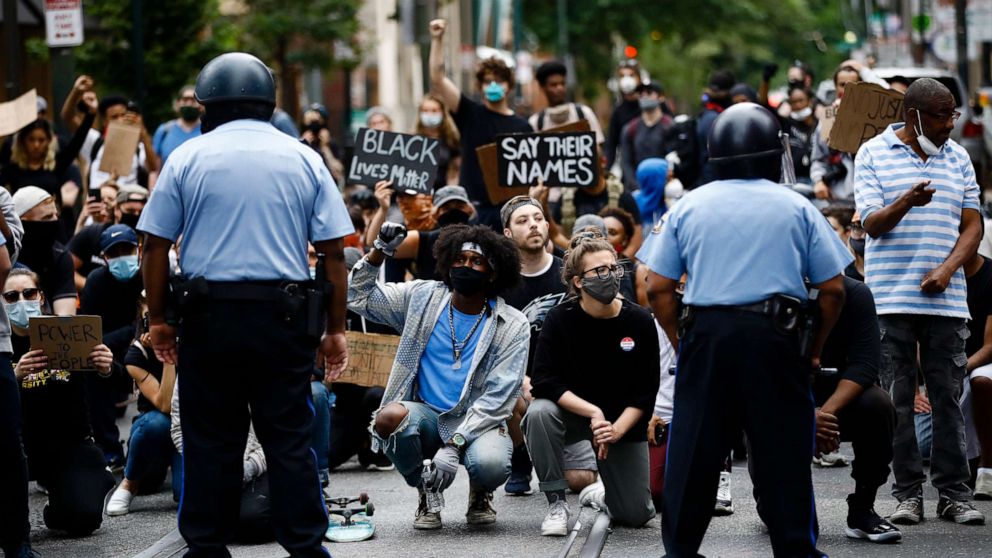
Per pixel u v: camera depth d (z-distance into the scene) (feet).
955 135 68.64
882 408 26.86
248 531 28.50
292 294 22.82
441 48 44.16
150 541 29.19
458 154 54.08
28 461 29.73
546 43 160.04
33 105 42.70
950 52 92.58
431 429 29.04
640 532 28.84
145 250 23.18
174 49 65.92
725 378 22.48
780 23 178.29
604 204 43.73
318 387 31.58
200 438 23.03
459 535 28.76
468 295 28.94
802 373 22.53
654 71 200.44
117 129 46.19
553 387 28.32
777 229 22.45
